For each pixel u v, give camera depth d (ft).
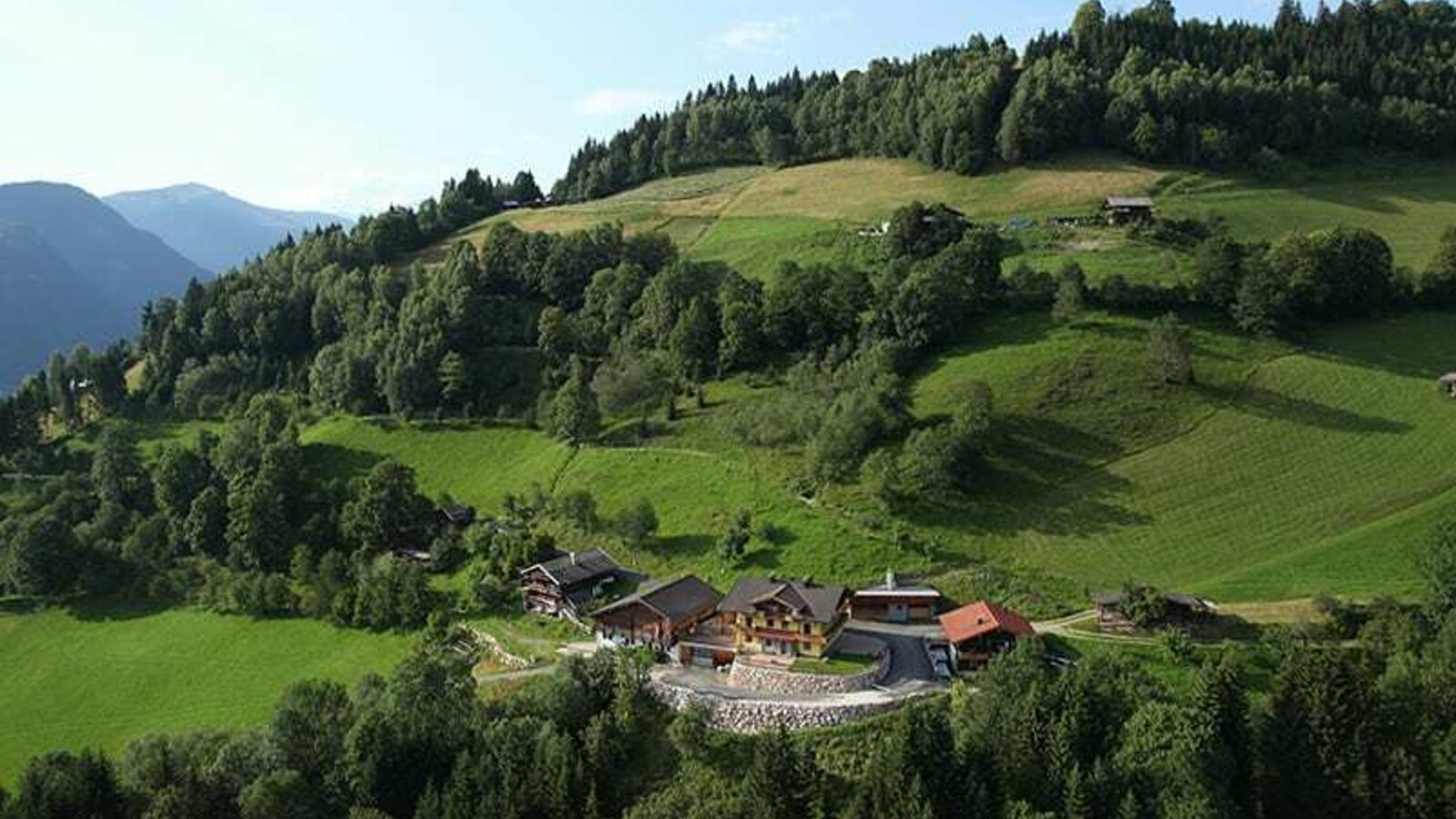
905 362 523.29
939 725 261.24
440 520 524.52
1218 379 482.28
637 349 631.56
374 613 448.24
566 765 276.41
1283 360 495.00
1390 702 259.60
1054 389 479.41
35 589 530.68
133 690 444.55
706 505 467.11
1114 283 547.08
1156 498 416.26
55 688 458.09
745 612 347.97
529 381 644.69
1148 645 326.24
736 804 264.52
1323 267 524.52
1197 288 543.39
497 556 462.60
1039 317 550.77
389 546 510.99
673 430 543.80
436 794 279.90
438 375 646.74
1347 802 245.04
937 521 417.90
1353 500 401.08
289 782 283.59
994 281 575.38
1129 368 490.08
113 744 400.47
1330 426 445.37
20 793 289.33
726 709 305.73
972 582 384.06
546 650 385.50
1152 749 249.55
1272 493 411.34
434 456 598.34
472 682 344.69
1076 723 258.37
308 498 556.51
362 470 593.42
